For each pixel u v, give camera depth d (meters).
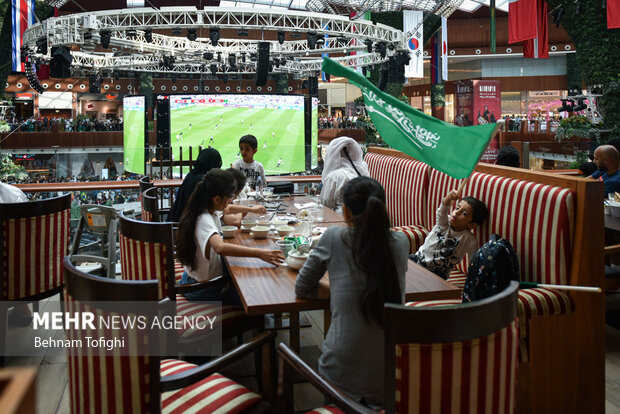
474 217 2.97
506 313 1.37
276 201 4.61
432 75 18.64
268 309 1.98
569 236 2.53
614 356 3.15
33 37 13.91
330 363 1.74
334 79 33.62
